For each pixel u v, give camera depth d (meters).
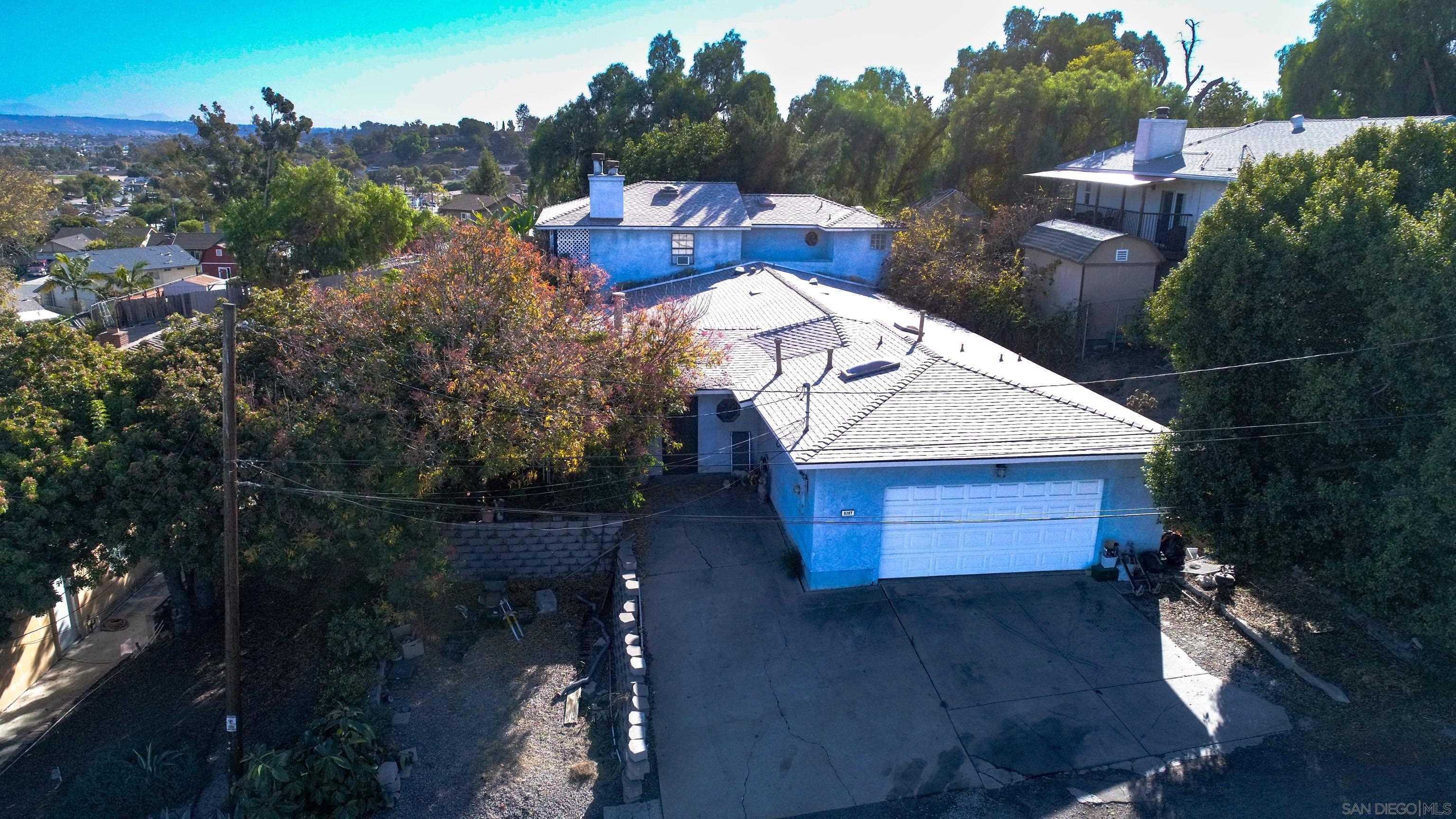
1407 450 11.02
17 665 14.41
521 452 14.35
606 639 14.87
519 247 17.86
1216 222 13.80
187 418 13.82
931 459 13.66
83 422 14.20
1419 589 11.12
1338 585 12.13
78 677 15.13
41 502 12.48
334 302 16.02
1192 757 11.10
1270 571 13.00
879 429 14.50
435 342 15.45
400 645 14.70
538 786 11.58
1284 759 10.94
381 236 45.41
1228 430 13.03
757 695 12.75
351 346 15.18
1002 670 12.98
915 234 30.00
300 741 12.03
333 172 43.34
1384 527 11.21
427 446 13.96
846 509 14.88
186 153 62.88
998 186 42.72
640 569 16.33
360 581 16.89
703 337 18.62
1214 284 13.42
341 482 13.75
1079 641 13.64
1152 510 15.34
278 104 60.94
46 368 14.59
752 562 16.42
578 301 18.27
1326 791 10.34
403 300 15.96
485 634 15.40
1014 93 40.59
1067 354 25.95
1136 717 11.88
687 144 39.16
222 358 12.79
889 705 12.40
